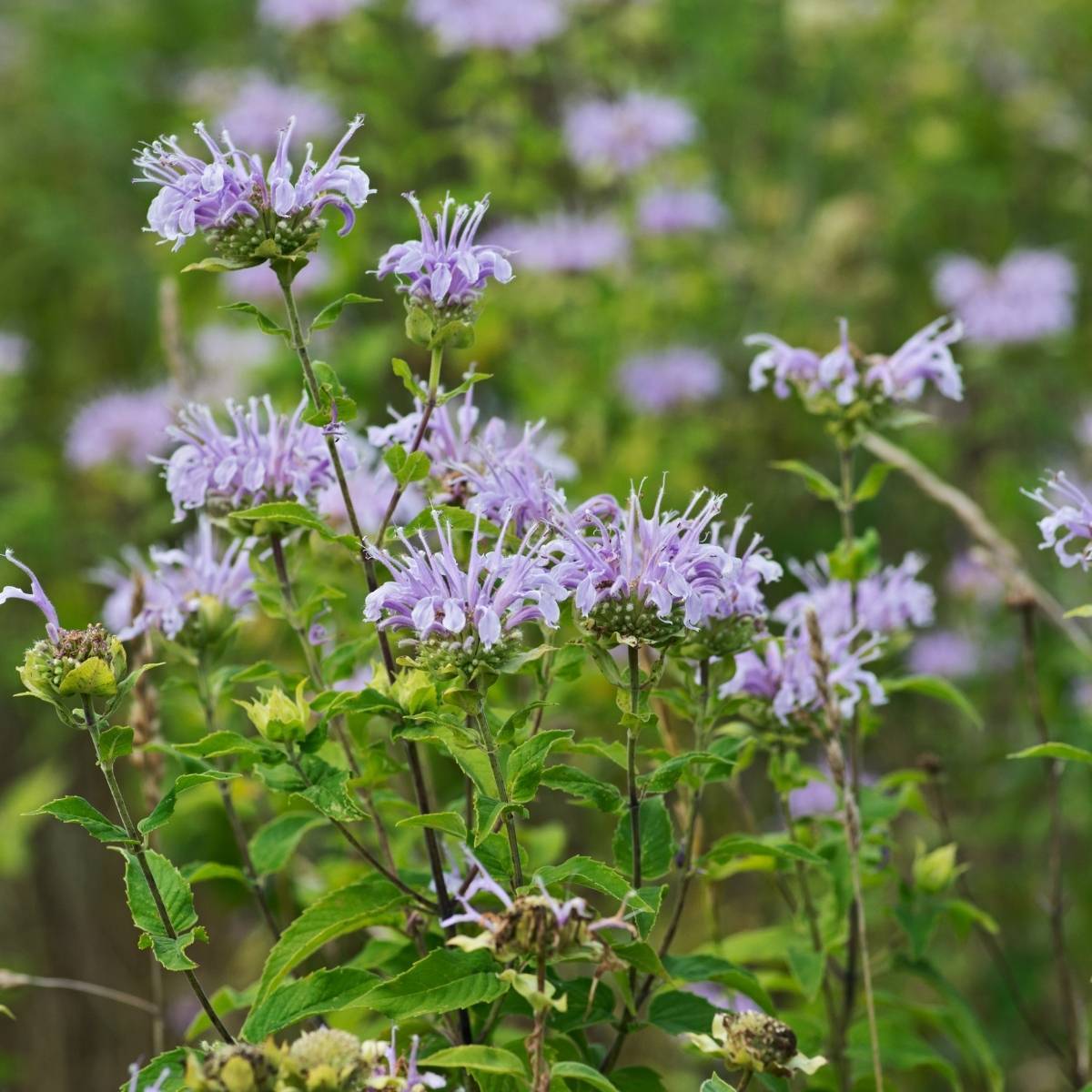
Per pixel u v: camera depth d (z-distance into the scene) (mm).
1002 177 14297
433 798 6805
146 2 16000
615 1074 4980
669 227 12875
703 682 5070
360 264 11281
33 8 15664
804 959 5859
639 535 4387
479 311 4898
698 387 12141
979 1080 8320
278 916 7102
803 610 5559
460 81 12469
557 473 5641
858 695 5695
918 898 6262
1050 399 12461
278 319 11609
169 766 7707
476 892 4777
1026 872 10258
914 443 12289
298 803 6391
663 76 15078
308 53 12367
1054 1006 9883
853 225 12945
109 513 12508
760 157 15008
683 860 5328
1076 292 13016
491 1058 4145
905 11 14125
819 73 14422
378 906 4844
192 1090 3945
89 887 12461
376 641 5426
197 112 13555
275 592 5438
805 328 13031
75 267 14688
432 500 4793
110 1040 12016
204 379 12148
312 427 5270
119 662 4504
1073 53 15312
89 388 14227
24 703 12539
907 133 14227
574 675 5246
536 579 4301
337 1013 5609
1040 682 9875
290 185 4594
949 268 12055
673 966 5184
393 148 12062
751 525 12188
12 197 14695
